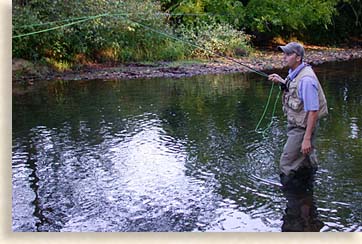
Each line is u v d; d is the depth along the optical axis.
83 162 5.66
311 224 4.04
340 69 13.66
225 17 18.19
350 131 6.66
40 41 12.72
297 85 4.73
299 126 4.85
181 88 10.56
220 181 4.98
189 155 5.82
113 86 10.87
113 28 13.96
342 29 22.09
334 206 4.33
